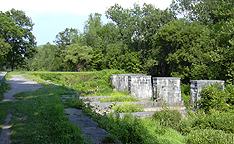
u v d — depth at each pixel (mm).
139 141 5941
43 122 6047
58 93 12227
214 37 21641
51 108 7703
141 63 35969
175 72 24391
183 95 19969
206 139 7207
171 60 24391
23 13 45219
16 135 4965
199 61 21281
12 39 41719
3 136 5020
